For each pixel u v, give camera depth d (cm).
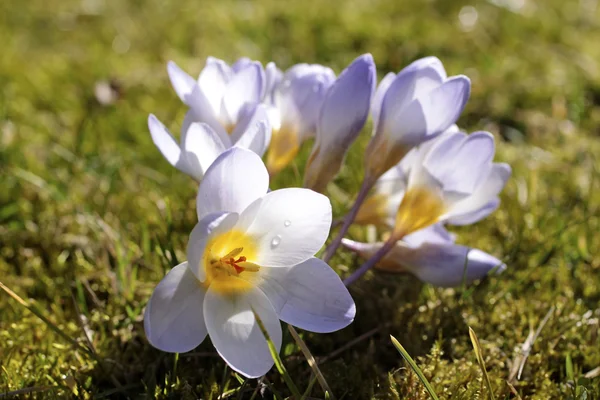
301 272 30
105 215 41
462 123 52
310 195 29
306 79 35
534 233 40
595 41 64
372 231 40
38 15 65
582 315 36
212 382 32
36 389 31
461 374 33
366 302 36
